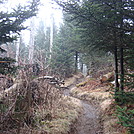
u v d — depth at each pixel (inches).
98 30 183.8
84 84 538.3
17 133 120.2
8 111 123.2
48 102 184.5
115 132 152.0
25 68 171.0
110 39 193.8
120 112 114.6
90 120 228.1
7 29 203.2
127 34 165.3
